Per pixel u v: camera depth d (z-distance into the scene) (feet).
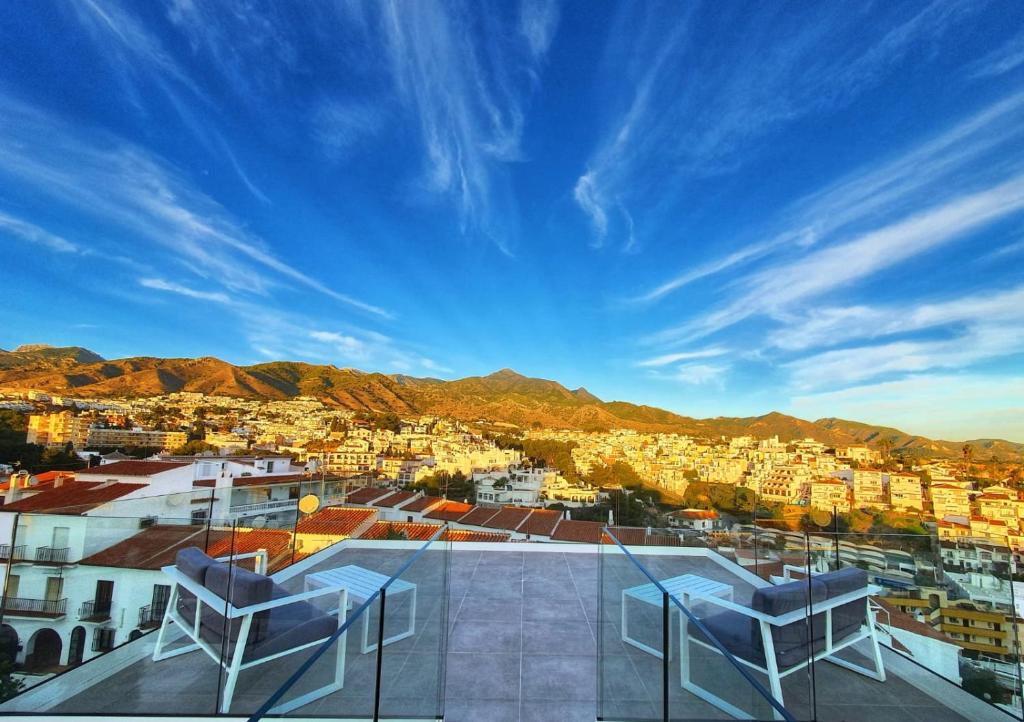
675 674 6.15
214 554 11.66
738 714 5.00
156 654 8.31
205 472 66.23
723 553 10.19
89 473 59.21
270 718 5.18
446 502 85.51
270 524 14.47
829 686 7.57
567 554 17.25
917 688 7.68
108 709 7.68
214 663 7.72
